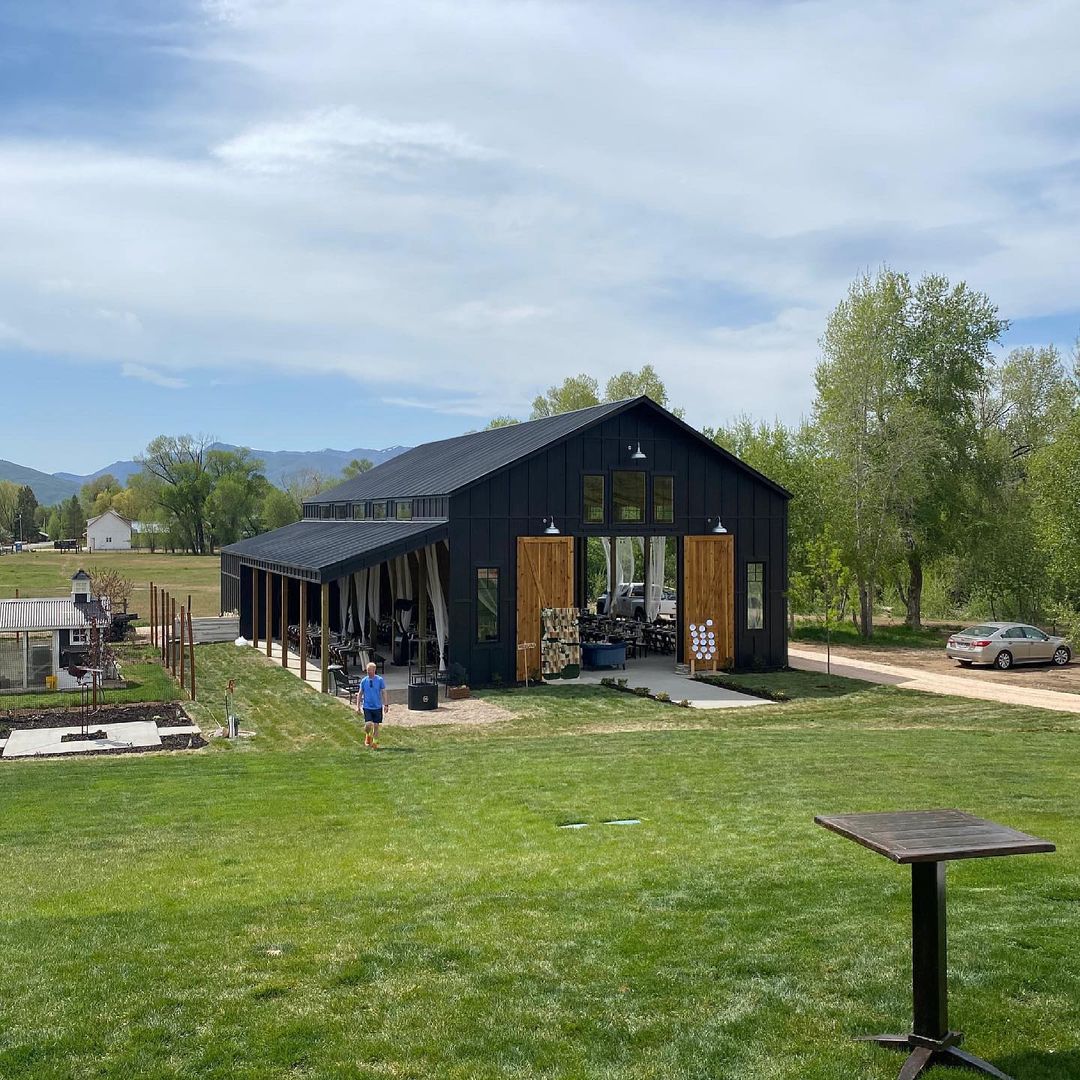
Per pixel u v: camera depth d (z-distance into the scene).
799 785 12.53
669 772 13.60
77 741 17.61
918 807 11.16
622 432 24.59
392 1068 5.14
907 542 36.25
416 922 7.37
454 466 27.53
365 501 31.23
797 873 8.34
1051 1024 5.32
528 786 12.95
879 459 35.16
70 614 23.09
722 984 6.01
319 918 7.56
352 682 22.08
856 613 35.03
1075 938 6.45
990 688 23.19
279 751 16.55
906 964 6.20
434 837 10.52
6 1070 5.18
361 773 14.24
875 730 17.45
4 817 11.95
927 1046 5.03
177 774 14.42
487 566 23.14
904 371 36.81
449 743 16.95
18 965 6.68
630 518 24.72
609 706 20.83
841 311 36.03
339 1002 5.93
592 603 38.56
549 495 23.77
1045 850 4.91
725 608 25.89
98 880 9.10
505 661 23.39
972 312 36.56
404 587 27.77
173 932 7.30
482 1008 5.80
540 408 62.78
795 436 40.84
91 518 140.38
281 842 10.46
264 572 32.47
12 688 22.75
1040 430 45.47
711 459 25.64
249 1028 5.61
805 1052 5.16
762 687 23.06
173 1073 5.13
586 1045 5.32
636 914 7.36
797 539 36.91
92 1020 5.75
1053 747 15.28
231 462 106.94
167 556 98.62
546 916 7.41
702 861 8.94
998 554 36.59
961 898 7.39
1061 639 27.84
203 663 27.42
